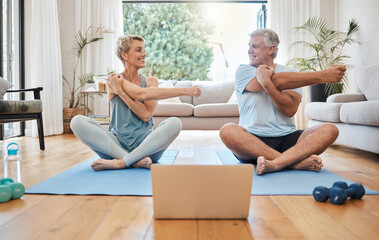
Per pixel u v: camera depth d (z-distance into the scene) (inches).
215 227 41.9
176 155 104.7
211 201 44.6
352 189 53.9
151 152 79.1
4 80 114.1
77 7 215.3
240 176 44.4
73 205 51.4
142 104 81.7
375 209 49.1
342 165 89.8
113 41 219.8
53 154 111.6
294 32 214.8
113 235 39.3
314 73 73.0
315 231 40.4
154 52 351.6
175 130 79.4
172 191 44.6
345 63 200.7
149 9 345.4
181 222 43.8
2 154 117.5
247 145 76.7
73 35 217.9
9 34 178.5
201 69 363.9
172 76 357.7
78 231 40.6
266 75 74.2
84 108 195.9
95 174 73.7
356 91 169.0
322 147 74.9
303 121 212.2
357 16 185.9
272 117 81.2
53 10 193.0
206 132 193.8
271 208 49.6
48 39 187.6
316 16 211.5
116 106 84.6
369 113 95.7
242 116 86.0
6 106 110.0
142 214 46.9
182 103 187.6
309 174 72.5
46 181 66.8
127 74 85.7
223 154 106.0
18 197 55.2
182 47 357.1
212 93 208.1
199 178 44.5
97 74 218.1
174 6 348.8
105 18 217.8
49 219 45.0
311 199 54.6
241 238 38.3
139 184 63.6
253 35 81.4
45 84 183.8
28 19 191.5
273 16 217.0
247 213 44.7
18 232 40.4
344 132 116.4
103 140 80.4
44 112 182.4
